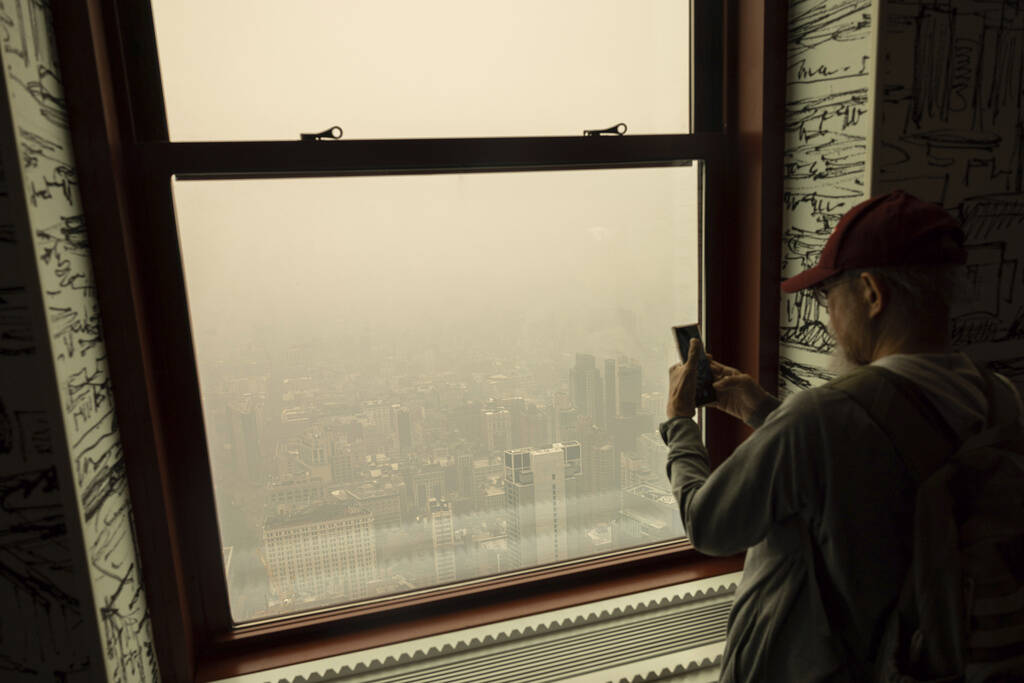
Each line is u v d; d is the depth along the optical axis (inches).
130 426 40.1
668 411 38.8
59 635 33.1
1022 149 49.0
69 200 35.2
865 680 27.4
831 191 48.1
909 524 25.7
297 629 49.6
